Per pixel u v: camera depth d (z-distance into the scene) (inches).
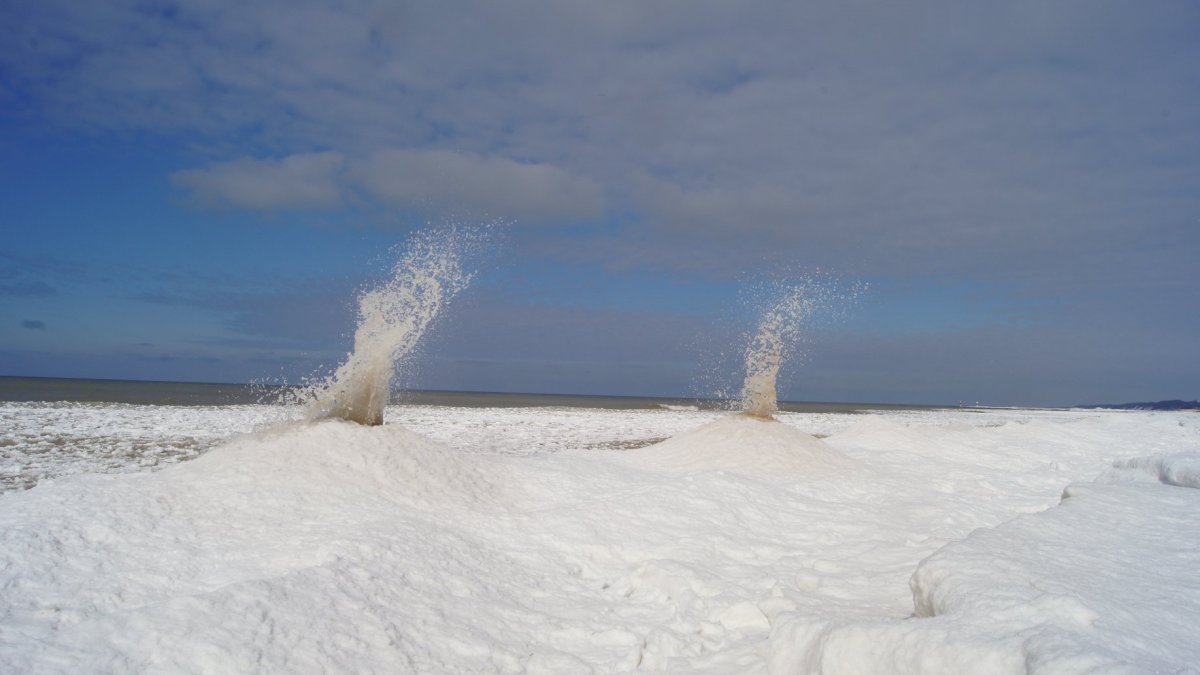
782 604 228.2
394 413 1327.5
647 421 1425.9
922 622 147.8
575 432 1059.3
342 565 226.2
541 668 198.2
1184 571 174.9
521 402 2992.1
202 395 1946.4
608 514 333.7
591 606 244.4
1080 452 803.4
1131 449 848.9
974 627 139.9
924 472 542.0
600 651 211.5
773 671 173.3
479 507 337.4
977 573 168.7
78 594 215.5
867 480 470.9
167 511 277.9
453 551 267.4
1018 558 180.5
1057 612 140.3
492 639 209.3
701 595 249.1
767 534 331.3
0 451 568.1
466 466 381.1
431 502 327.0
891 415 2421.3
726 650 199.0
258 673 169.3
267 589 198.5
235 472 314.0
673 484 381.7
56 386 2519.7
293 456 332.8
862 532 337.1
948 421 1953.7
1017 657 125.4
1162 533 209.2
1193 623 141.5
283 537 267.1
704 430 560.4
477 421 1192.8
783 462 478.3
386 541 257.1
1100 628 134.3
